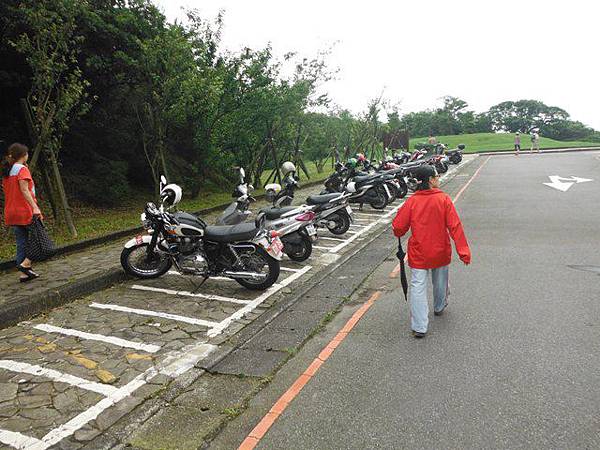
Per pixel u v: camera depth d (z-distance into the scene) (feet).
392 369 13.64
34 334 16.80
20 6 29.66
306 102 54.08
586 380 12.44
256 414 11.87
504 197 45.52
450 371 13.30
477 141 189.37
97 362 14.69
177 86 36.45
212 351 15.34
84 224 33.42
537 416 11.05
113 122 45.75
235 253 20.39
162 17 40.32
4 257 23.95
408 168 51.52
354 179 41.16
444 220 15.44
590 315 16.55
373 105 81.30
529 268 22.39
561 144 162.81
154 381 13.56
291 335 16.48
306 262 25.76
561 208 37.91
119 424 11.64
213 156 47.50
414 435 10.65
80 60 37.32
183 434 11.19
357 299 19.89
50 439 11.06
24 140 39.11
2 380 13.66
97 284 21.50
